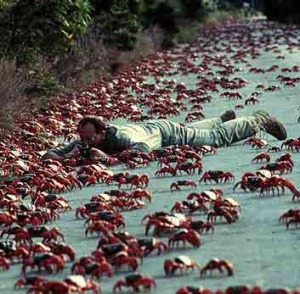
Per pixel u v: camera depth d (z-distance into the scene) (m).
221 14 107.88
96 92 29.84
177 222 11.77
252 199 13.70
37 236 11.84
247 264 10.53
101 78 34.69
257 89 29.88
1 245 11.17
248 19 109.38
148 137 18.12
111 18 42.25
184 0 79.25
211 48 56.50
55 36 29.59
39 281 9.84
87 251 11.38
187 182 14.82
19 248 11.06
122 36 43.56
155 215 12.07
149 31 55.72
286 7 93.56
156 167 16.95
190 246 11.33
